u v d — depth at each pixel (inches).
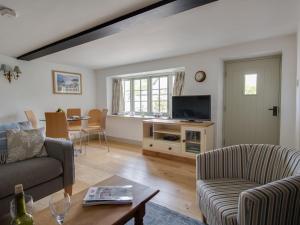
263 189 43.5
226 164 70.3
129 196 53.9
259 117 137.3
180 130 139.6
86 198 52.2
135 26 93.7
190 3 68.1
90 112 194.2
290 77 113.2
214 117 141.9
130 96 205.8
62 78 185.8
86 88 208.1
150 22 90.0
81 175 113.7
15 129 89.5
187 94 153.3
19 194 37.7
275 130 132.3
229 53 132.2
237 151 70.9
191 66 149.9
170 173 116.0
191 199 86.7
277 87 129.8
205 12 81.5
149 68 173.3
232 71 145.0
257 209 42.1
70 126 174.9
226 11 81.0
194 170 120.6
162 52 144.8
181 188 97.0
